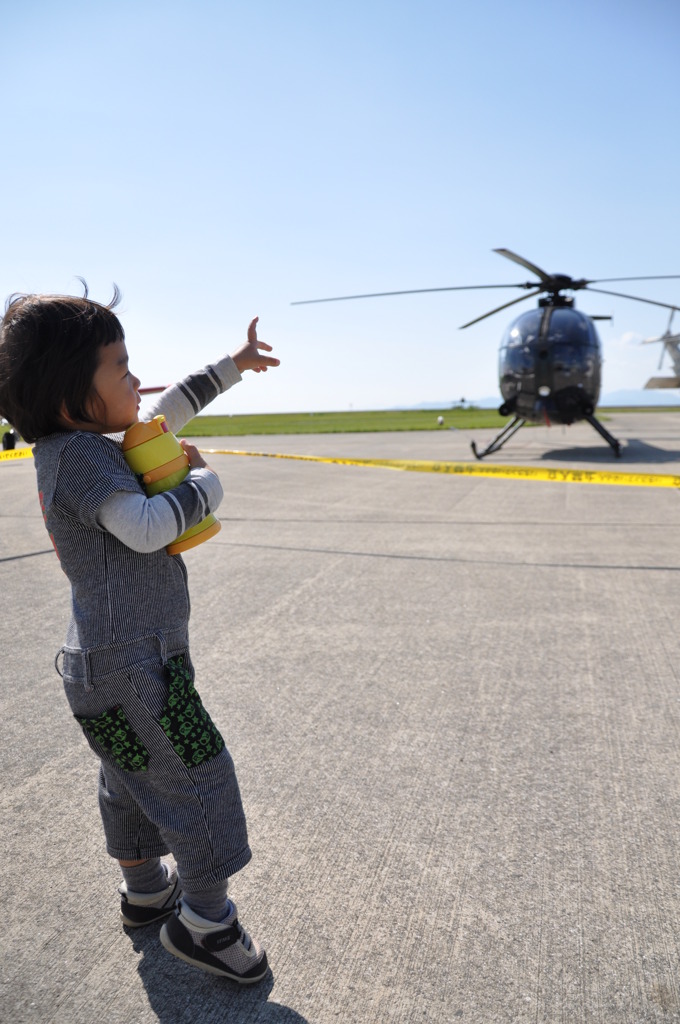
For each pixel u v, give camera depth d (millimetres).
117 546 1524
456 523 7258
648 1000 1573
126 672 1509
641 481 9336
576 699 3098
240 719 2932
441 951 1719
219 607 4461
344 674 3391
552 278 13875
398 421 46188
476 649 3705
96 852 2115
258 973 1629
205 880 1579
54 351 1433
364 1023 1531
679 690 3172
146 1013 1567
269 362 1978
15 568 5574
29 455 15664
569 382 13820
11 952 1740
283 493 9656
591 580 4996
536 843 2123
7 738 2809
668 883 1949
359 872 2004
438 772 2523
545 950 1718
